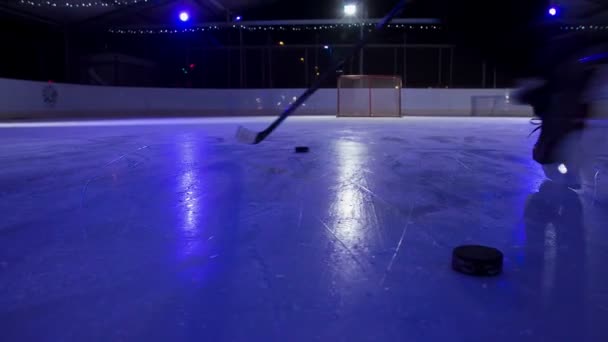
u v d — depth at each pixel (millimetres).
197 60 15086
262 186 2051
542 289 934
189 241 1268
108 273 1034
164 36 14883
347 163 2775
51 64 14148
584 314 828
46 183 2129
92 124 7852
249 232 1351
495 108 13281
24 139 4555
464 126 7117
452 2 1923
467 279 986
